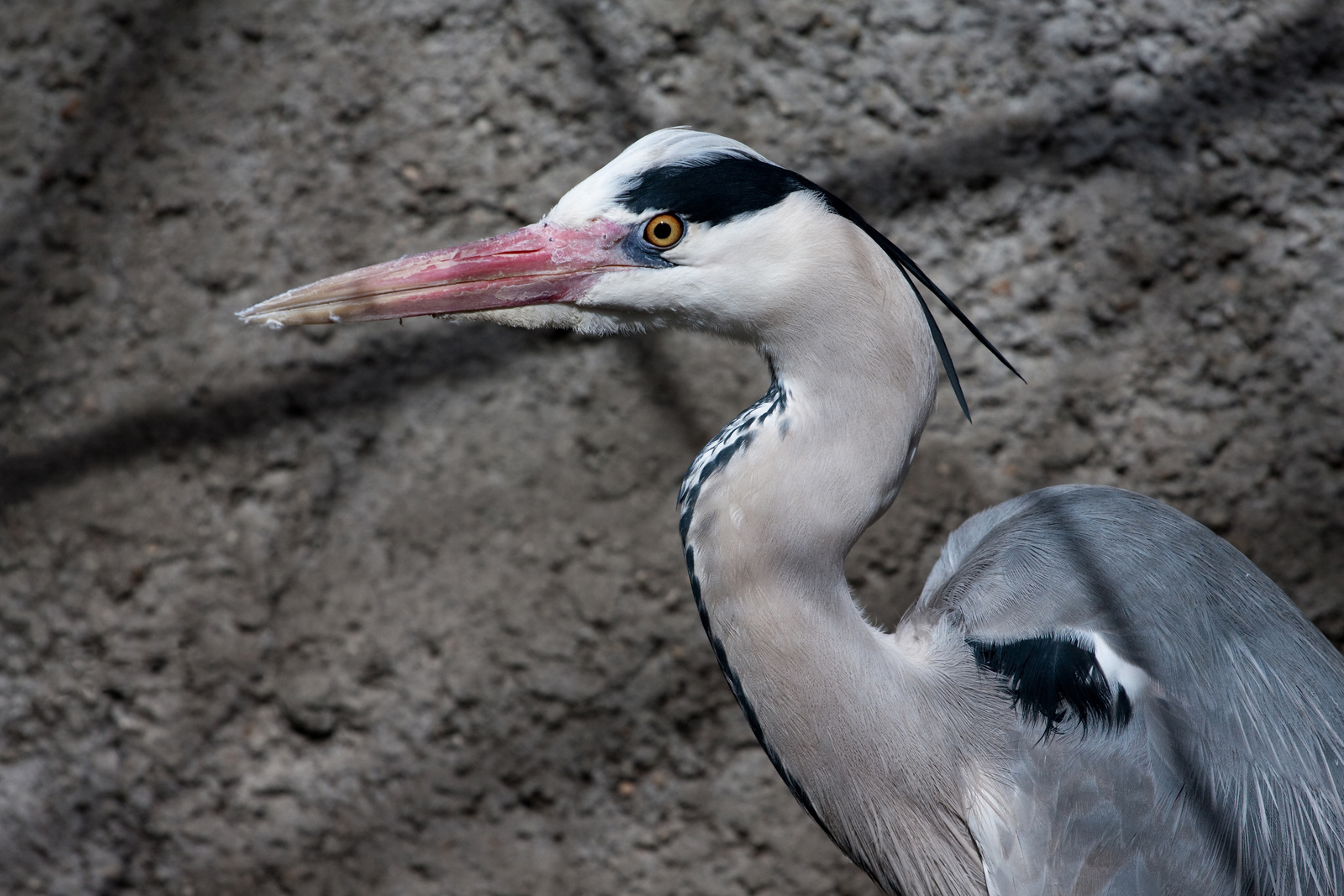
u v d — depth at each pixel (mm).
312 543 4898
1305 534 4781
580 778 4934
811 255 2596
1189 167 4762
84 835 5023
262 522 4895
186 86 4848
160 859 5008
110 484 4910
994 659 2715
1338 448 4758
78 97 4871
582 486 4848
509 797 4945
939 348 2789
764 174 2674
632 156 2746
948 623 2844
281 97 4844
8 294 4906
